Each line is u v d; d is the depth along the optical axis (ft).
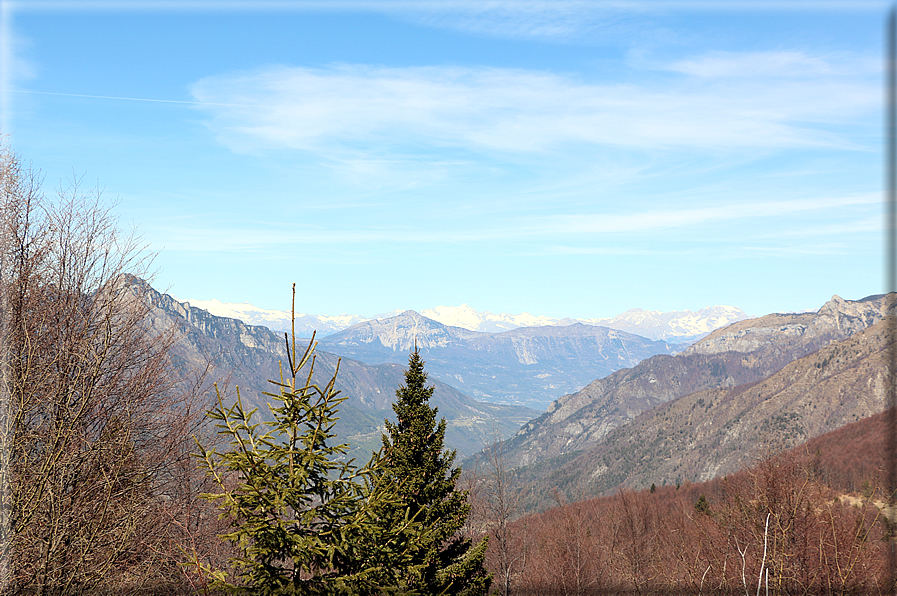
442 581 52.06
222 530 58.18
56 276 58.08
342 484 31.37
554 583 133.80
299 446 31.76
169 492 59.57
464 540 61.00
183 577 53.72
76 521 50.88
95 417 56.54
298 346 30.78
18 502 48.14
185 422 59.88
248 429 29.84
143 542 54.19
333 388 31.12
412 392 59.77
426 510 54.49
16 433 48.93
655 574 133.80
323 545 29.35
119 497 54.34
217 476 29.53
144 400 59.57
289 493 29.32
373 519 31.63
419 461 57.62
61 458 51.49
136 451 58.08
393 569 32.53
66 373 53.98
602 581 141.49
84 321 58.23
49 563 48.47
